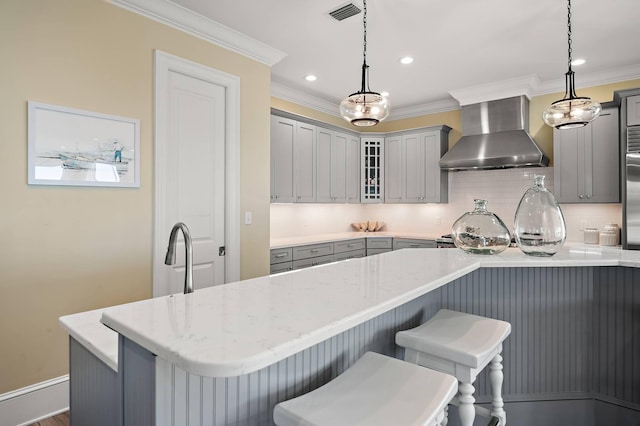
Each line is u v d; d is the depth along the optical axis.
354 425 0.87
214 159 2.99
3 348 1.98
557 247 1.88
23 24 2.02
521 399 2.01
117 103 2.39
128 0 2.42
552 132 4.25
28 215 2.05
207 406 0.92
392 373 1.13
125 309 0.99
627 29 2.99
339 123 5.41
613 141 3.64
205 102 2.93
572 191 3.85
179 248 2.74
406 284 1.30
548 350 2.03
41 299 2.10
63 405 2.18
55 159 2.13
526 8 2.68
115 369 0.96
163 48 2.63
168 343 0.74
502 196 4.61
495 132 4.34
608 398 1.98
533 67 3.79
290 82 4.27
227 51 3.06
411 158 5.05
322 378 1.24
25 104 2.03
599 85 3.99
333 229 5.39
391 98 4.85
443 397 1.00
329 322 0.88
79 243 2.24
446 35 3.10
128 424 0.90
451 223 5.02
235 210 3.11
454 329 1.49
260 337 0.78
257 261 3.31
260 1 2.58
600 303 2.01
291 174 4.22
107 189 2.36
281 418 0.94
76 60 2.21
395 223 5.59
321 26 2.94
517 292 2.02
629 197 3.32
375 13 2.75
